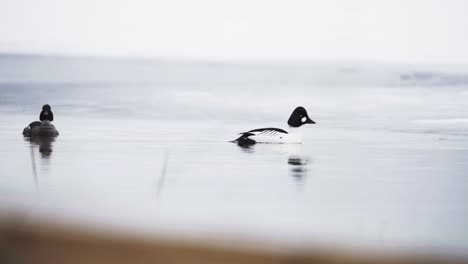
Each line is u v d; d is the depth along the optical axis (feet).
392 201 115.44
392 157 166.50
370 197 118.32
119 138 200.03
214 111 297.94
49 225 66.44
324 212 105.91
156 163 152.76
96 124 241.55
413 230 95.86
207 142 192.95
